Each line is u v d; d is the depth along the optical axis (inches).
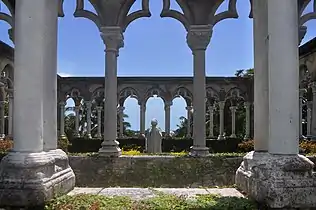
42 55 284.5
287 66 280.2
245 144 740.0
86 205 260.5
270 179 265.9
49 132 319.3
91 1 550.3
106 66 553.3
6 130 1102.4
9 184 262.7
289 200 259.3
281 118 279.7
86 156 514.3
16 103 278.8
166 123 1135.6
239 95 1148.5
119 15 550.6
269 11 287.7
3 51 852.6
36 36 281.1
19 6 282.4
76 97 1154.0
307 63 877.8
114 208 254.8
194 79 550.0
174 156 525.7
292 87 280.5
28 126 276.8
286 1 282.2
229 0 554.9
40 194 261.6
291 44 281.3
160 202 269.6
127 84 1150.3
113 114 545.3
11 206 261.1
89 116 1143.6
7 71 906.7
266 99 334.6
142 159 501.4
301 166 268.8
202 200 279.3
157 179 458.9
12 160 269.6
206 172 470.9
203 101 545.3
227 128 1422.2
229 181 455.5
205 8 544.4
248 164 318.3
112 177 465.4
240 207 263.4
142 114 1138.0
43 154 281.3
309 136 866.1
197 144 539.8
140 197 295.3
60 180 298.4
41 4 284.8
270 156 280.2
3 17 562.6
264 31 341.7
